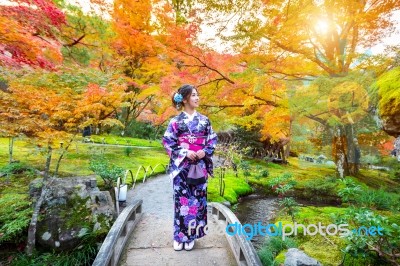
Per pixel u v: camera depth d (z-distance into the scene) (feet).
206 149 9.32
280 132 29.58
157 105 52.65
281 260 13.25
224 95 25.26
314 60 21.31
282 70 21.83
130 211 11.90
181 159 9.05
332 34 22.54
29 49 17.54
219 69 24.99
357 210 12.04
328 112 13.43
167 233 12.07
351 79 13.62
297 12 19.90
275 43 22.17
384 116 11.60
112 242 8.68
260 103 26.18
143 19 42.19
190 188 9.55
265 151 50.83
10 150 24.57
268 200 27.76
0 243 14.52
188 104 9.49
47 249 14.56
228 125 32.07
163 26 33.09
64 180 18.40
